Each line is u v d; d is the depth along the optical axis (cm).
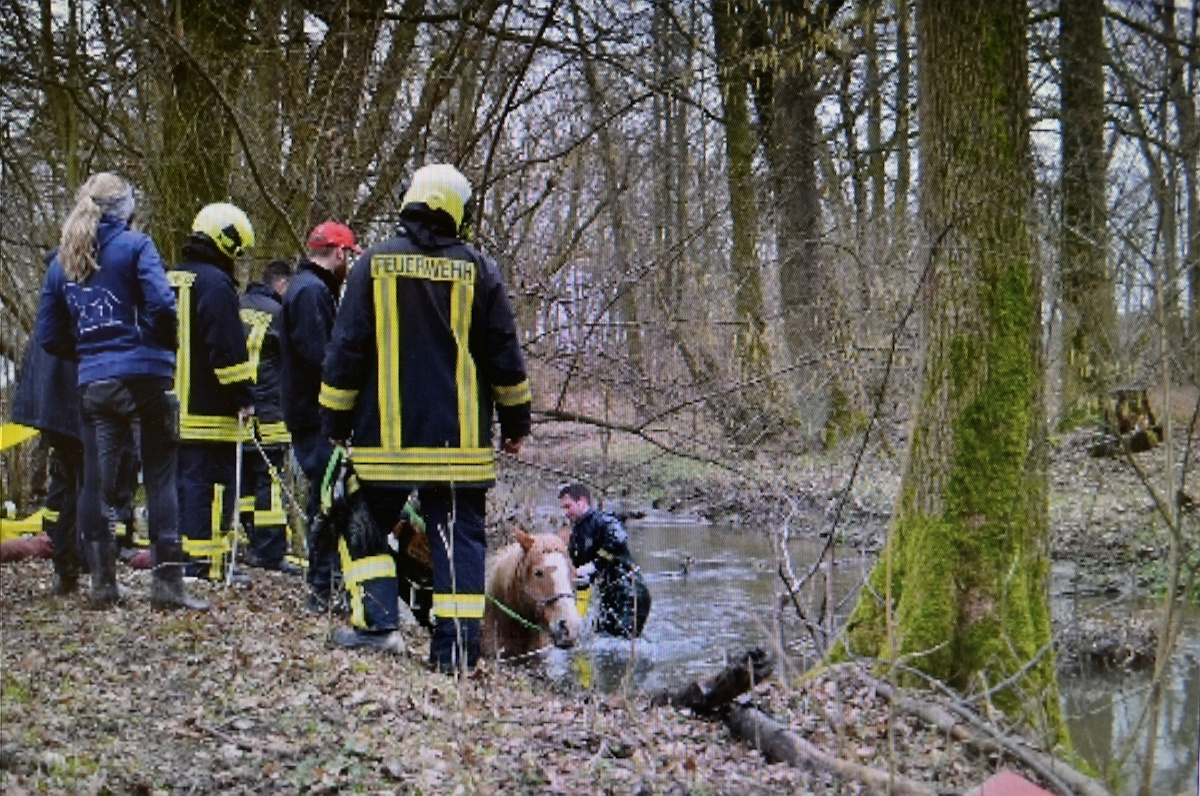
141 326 675
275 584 891
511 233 1116
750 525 1443
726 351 1306
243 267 1340
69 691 532
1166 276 544
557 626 768
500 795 455
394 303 653
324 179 1139
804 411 1473
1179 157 576
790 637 858
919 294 754
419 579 805
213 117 1209
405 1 1227
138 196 1287
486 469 671
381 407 655
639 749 528
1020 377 679
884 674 644
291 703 552
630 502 1625
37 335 698
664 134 1848
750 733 556
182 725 505
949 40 689
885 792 478
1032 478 679
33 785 410
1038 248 682
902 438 1267
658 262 1153
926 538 673
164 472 705
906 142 1994
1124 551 1143
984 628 646
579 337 1085
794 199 1919
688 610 1028
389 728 529
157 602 713
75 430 711
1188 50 651
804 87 2003
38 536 885
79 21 1314
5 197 1433
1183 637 832
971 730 561
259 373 951
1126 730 672
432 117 1187
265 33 1209
